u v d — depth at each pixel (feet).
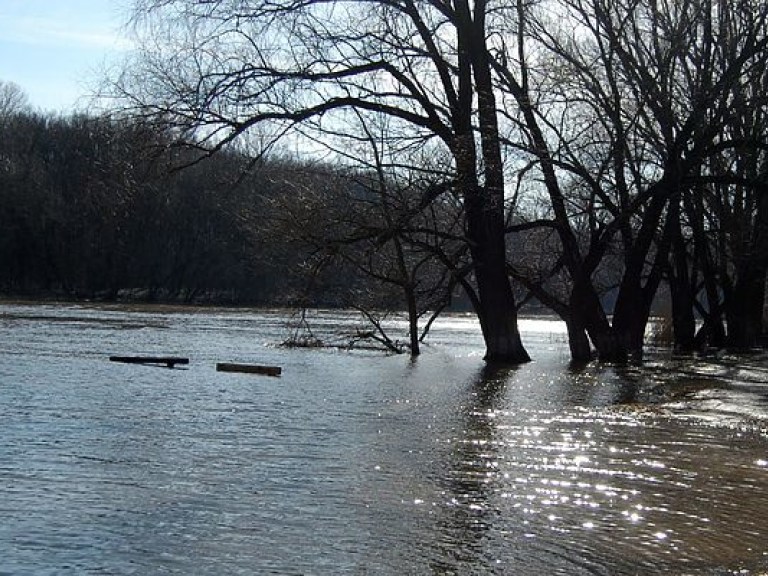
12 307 232.94
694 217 116.98
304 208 88.89
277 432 50.57
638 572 27.94
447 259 96.02
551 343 139.64
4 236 275.59
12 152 279.90
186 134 84.28
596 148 95.20
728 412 58.54
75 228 267.18
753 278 123.65
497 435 49.73
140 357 92.73
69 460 42.63
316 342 120.67
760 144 92.07
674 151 90.74
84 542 30.60
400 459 43.27
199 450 45.29
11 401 61.57
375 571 28.04
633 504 35.35
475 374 84.02
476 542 30.76
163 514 33.81
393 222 87.97
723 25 93.76
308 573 27.91
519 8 92.17
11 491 36.83
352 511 34.32
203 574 27.84
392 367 92.02
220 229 255.29
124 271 274.16
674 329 124.88
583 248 115.96
